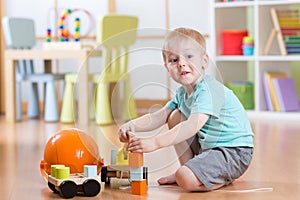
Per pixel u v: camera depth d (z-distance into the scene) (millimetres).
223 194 1843
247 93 4238
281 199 1767
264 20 4188
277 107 4102
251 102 4266
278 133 3262
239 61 4496
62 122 4035
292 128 3465
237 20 4508
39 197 1853
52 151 1995
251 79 4723
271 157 2504
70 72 4887
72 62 4891
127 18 3994
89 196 1834
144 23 4836
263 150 2695
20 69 4305
